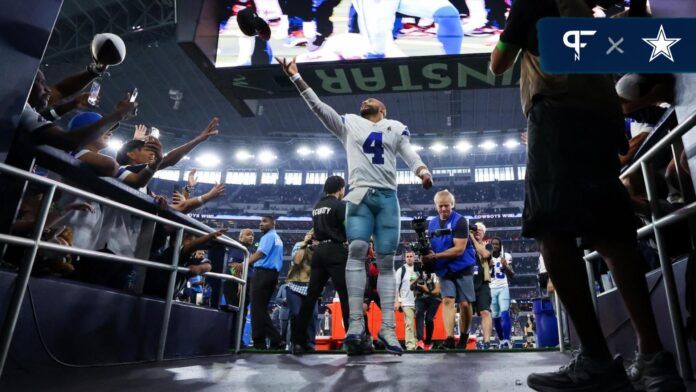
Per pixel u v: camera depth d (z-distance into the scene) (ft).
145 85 75.72
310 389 5.83
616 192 4.62
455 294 15.46
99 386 5.98
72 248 7.35
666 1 6.66
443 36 18.35
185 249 11.23
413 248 15.34
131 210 8.82
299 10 19.56
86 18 59.88
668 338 6.79
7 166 6.20
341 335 25.40
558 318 13.39
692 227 5.75
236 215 110.32
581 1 5.43
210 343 12.21
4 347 6.08
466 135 88.58
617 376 4.39
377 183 10.54
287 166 115.55
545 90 5.02
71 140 7.50
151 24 59.62
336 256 12.40
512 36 5.33
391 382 6.42
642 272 4.72
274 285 17.53
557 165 4.67
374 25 18.89
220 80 19.94
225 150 98.63
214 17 19.51
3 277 6.51
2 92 6.98
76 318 7.83
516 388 5.71
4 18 7.10
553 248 4.73
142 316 9.45
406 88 20.34
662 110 8.62
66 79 9.89
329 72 19.20
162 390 5.73
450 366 8.70
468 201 111.24
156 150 10.16
